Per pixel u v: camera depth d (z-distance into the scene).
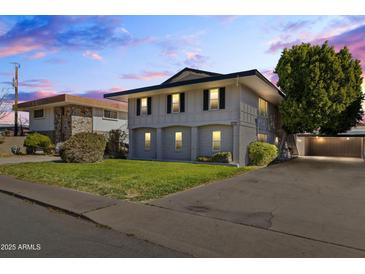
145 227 4.97
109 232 4.77
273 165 16.42
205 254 3.87
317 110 18.97
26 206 6.67
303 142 27.97
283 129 21.94
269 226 4.96
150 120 20.47
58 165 14.40
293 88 19.78
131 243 4.27
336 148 27.38
